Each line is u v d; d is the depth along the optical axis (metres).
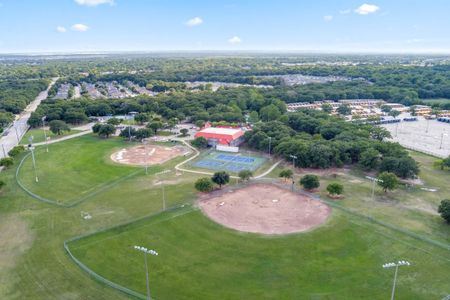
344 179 121.56
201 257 74.56
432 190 111.69
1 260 73.88
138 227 87.25
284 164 138.00
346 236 82.94
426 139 179.12
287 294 63.03
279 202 101.94
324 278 67.56
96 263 72.31
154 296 62.38
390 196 106.94
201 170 131.25
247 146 163.75
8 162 130.88
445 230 85.94
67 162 140.38
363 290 64.06
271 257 74.56
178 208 98.00
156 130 189.38
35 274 69.00
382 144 136.50
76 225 88.88
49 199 105.06
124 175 125.88
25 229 87.00
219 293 63.34
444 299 61.47
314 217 92.56
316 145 135.62
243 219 91.62
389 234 83.62
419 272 69.19
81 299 61.94
